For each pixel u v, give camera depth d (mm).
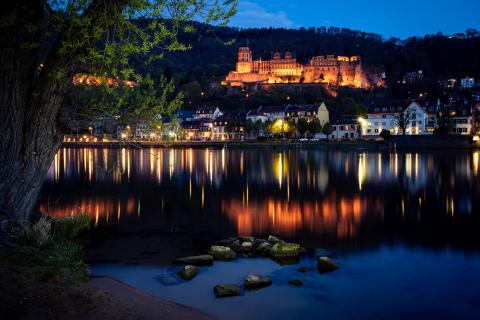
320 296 13523
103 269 15914
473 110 131500
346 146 120125
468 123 129500
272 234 22016
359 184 43500
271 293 13672
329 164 68875
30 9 11625
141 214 27656
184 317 11328
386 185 42594
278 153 103312
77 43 10734
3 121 12719
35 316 9422
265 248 17984
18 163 13219
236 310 12391
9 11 11383
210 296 13367
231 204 31766
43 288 11070
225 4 10672
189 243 20094
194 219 26031
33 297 10383
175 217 26688
